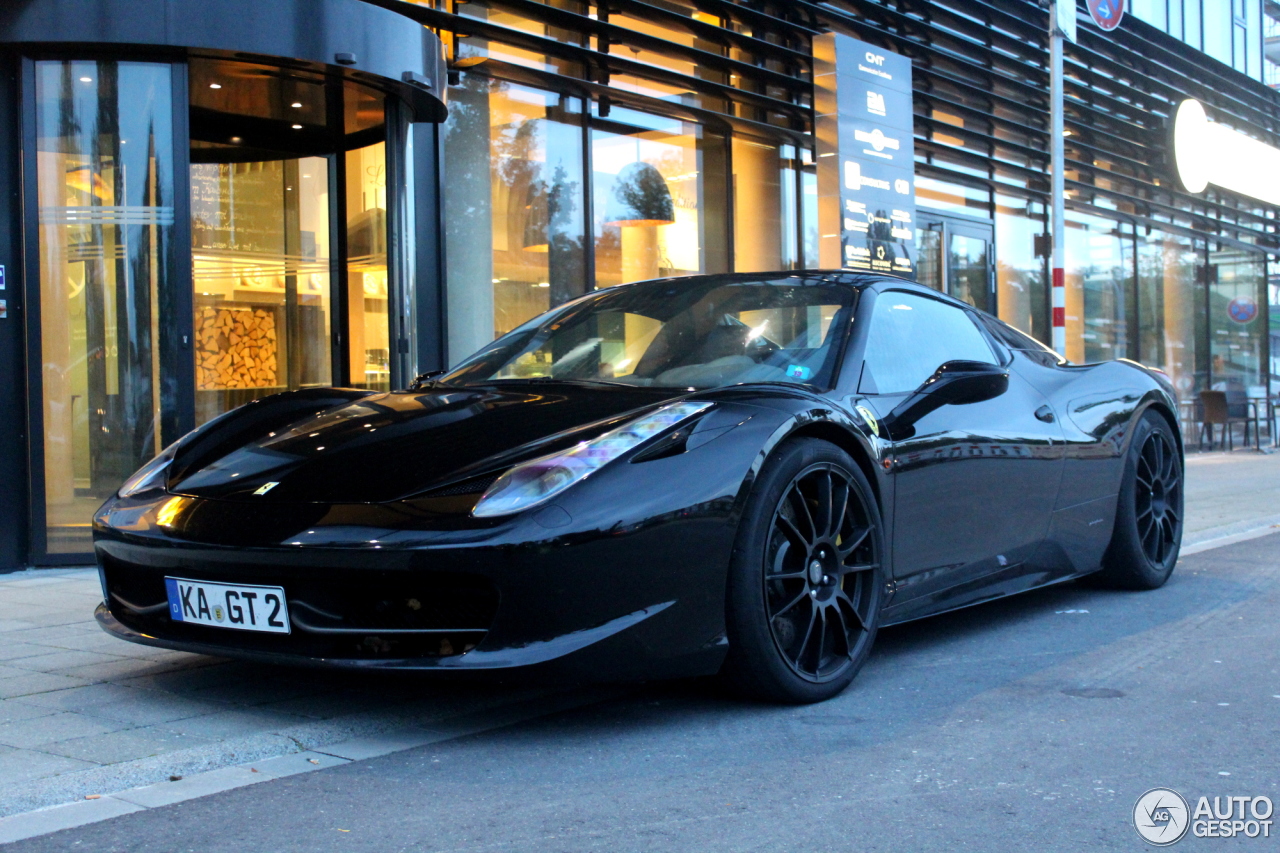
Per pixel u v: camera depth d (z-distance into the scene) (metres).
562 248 8.13
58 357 5.48
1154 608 4.01
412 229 6.50
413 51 5.97
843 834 1.91
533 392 3.01
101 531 2.75
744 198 9.61
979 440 3.30
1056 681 2.96
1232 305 17.23
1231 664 3.14
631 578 2.35
